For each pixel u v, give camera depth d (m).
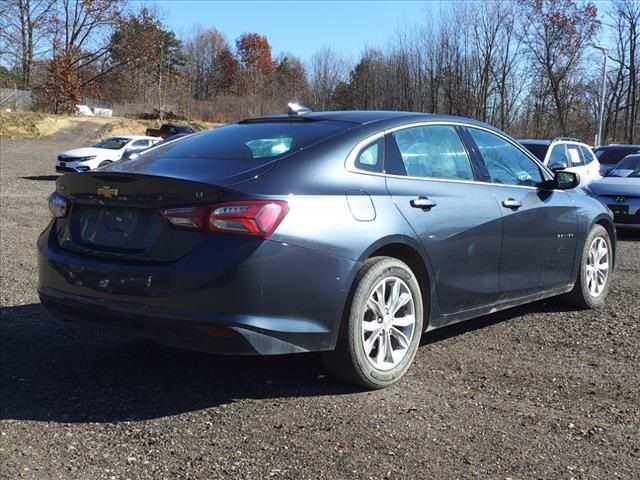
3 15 52.56
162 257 3.63
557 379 4.27
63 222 4.20
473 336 5.21
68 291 3.95
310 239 3.68
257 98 61.94
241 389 4.06
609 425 3.60
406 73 49.38
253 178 3.70
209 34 89.31
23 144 40.50
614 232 6.38
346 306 3.87
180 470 3.08
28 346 4.83
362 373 3.95
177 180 3.60
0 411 3.71
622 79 47.69
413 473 3.05
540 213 5.25
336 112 4.78
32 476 3.02
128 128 48.44
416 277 4.36
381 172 4.21
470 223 4.57
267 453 3.23
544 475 3.05
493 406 3.83
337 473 3.04
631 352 4.82
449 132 4.84
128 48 56.97
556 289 5.61
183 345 3.61
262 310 3.54
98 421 3.60
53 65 53.50
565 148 13.81
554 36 45.50
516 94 46.94
